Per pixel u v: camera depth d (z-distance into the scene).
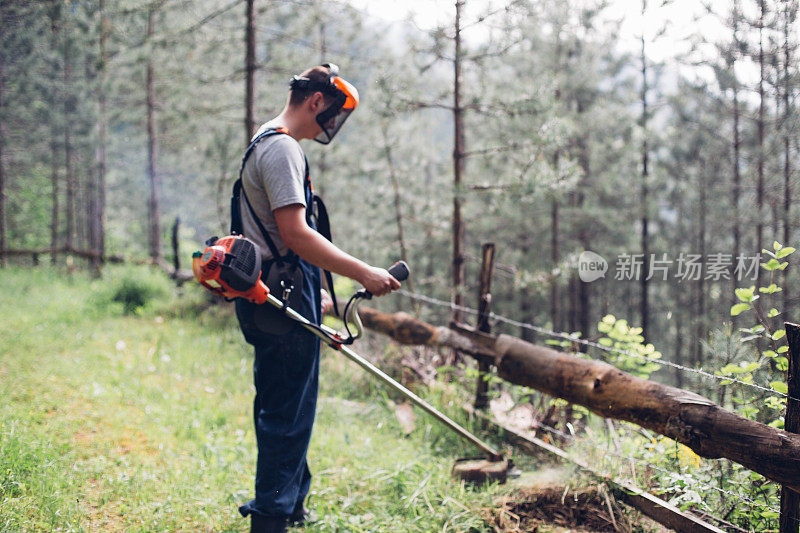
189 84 10.62
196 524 2.37
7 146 15.49
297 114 2.18
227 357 5.28
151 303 7.70
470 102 5.90
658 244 10.59
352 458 3.07
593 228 12.33
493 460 2.89
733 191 7.99
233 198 2.21
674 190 10.71
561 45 10.73
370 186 11.60
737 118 6.28
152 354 5.07
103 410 3.49
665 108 10.84
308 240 1.96
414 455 3.14
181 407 3.74
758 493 2.36
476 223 11.23
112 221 21.80
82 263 12.56
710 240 8.76
